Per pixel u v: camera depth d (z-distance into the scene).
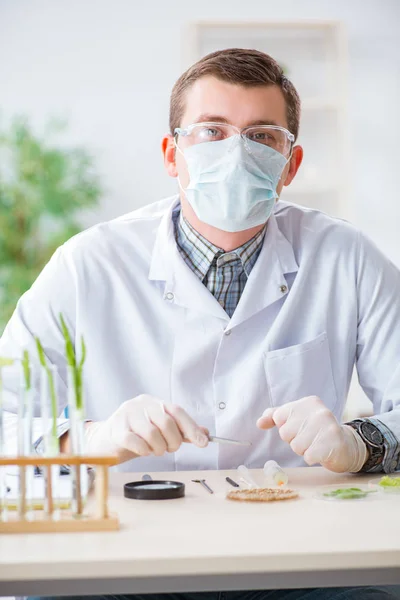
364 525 1.02
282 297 1.84
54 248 4.63
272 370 1.77
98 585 0.85
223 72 1.74
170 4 4.91
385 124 4.96
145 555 0.87
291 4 4.95
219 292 1.84
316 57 4.75
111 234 1.92
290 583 0.87
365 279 1.89
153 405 1.36
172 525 1.03
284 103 1.80
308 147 4.73
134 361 1.80
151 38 4.89
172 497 1.23
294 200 4.71
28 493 1.07
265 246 1.85
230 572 0.86
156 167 4.89
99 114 4.87
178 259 1.82
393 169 4.96
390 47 4.97
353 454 1.42
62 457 1.02
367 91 4.96
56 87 4.86
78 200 4.67
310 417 1.42
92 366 1.80
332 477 1.44
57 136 4.85
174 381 1.76
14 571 0.84
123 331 1.82
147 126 4.89
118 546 0.91
